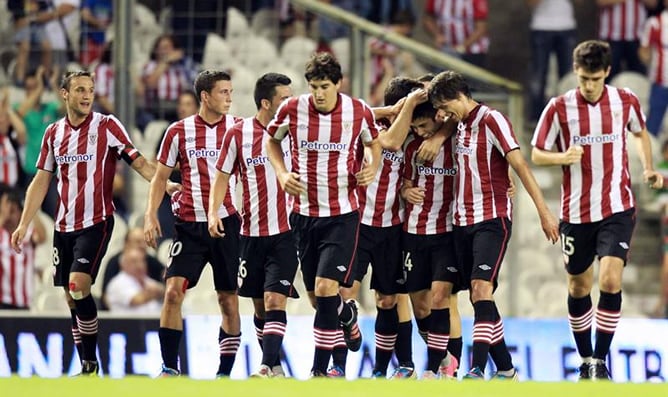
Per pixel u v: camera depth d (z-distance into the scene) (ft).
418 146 110.01
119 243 160.35
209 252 113.60
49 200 164.86
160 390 82.28
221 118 113.29
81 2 170.91
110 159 114.52
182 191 113.19
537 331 140.26
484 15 178.81
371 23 175.42
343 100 103.71
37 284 162.81
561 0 176.96
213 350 140.26
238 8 172.04
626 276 171.42
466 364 138.10
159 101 167.43
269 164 109.91
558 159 105.09
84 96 113.19
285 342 139.23
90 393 80.74
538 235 168.55
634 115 108.37
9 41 170.91
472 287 105.81
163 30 170.40
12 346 143.13
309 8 161.89
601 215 108.06
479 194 106.22
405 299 117.80
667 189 172.96
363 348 139.33
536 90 176.86
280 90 109.40
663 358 138.72
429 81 113.91
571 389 85.35
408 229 111.14
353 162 104.27
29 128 167.84
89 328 116.37
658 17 176.96
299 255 106.63
